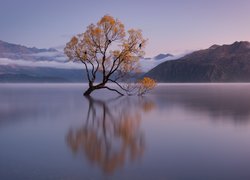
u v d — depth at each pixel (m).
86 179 11.35
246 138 18.03
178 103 42.91
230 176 11.64
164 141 17.23
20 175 11.69
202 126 22.45
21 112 32.09
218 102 44.66
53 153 14.62
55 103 44.25
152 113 30.69
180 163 13.16
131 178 11.46
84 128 21.69
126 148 15.66
